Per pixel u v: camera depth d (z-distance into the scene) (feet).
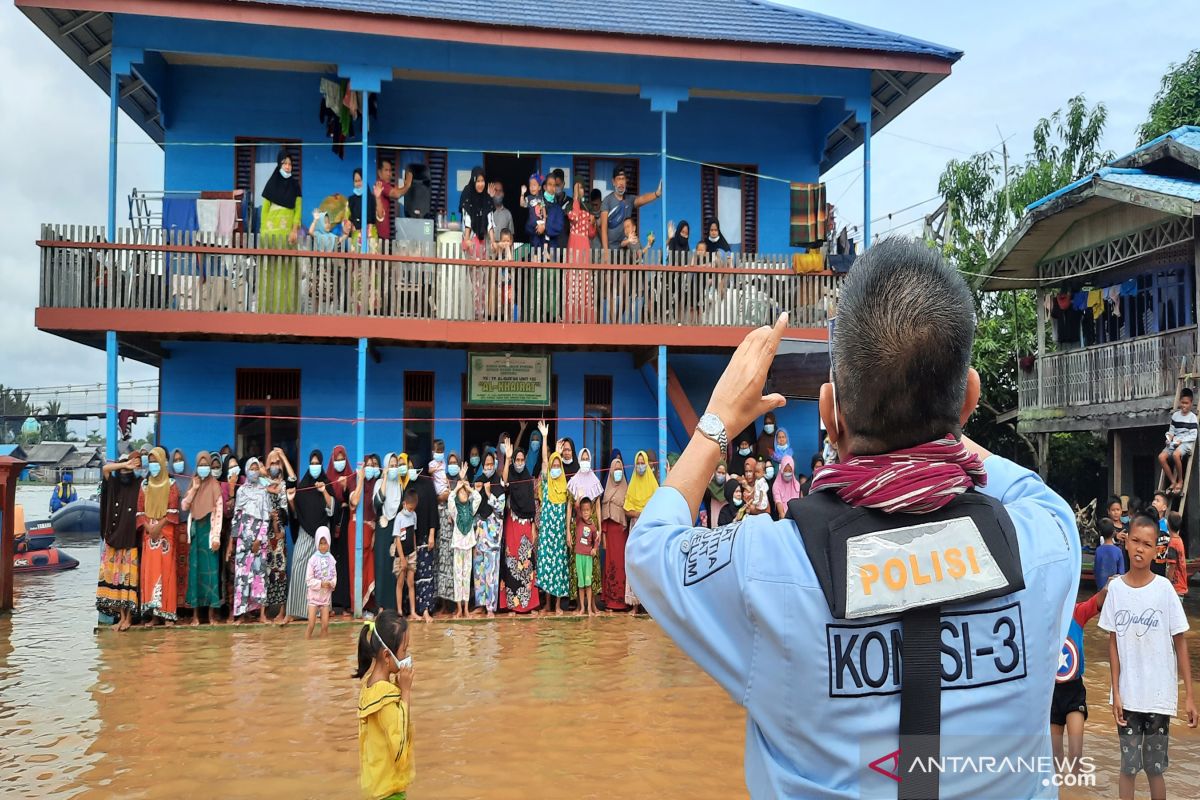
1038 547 4.81
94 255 39.09
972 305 5.18
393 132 47.55
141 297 39.40
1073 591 4.86
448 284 42.16
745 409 5.65
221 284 40.16
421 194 45.93
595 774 19.86
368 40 42.11
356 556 39.40
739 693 4.76
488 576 40.40
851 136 52.19
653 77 44.32
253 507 38.40
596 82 43.96
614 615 40.93
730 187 50.52
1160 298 51.55
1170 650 16.38
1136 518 16.76
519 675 28.99
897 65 44.47
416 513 39.86
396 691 15.84
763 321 43.91
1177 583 39.88
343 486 40.50
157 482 37.42
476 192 44.93
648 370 47.83
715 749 21.61
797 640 4.52
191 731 22.91
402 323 41.32
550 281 43.09
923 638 4.45
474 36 41.52
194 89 45.73
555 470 41.32
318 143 44.32
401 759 15.79
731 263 44.65
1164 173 50.70
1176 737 23.12
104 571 37.52
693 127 50.24
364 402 40.81
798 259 44.11
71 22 41.47
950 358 4.91
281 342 43.75
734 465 45.16
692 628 4.91
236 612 37.83
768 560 4.71
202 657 31.89
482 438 48.44
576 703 25.59
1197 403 45.75
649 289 43.55
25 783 19.24
